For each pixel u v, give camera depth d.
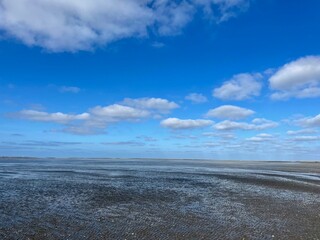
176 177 55.47
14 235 18.45
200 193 35.72
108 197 31.45
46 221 21.56
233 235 19.45
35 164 109.56
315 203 30.52
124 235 18.97
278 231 20.36
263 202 30.59
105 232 19.45
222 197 33.31
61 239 18.02
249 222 22.52
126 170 75.38
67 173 62.03
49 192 33.91
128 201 29.58
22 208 25.25
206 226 21.31
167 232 19.77
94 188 37.88
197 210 26.34
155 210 25.91
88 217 23.00
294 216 24.62
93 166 96.88
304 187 43.12
